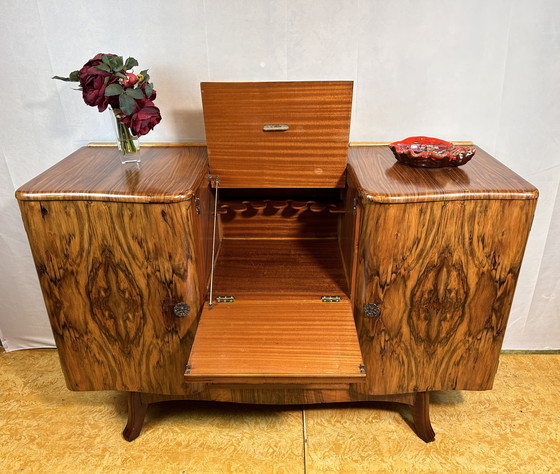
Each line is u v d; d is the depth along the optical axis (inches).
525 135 58.9
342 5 52.7
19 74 56.7
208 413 62.2
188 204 43.4
